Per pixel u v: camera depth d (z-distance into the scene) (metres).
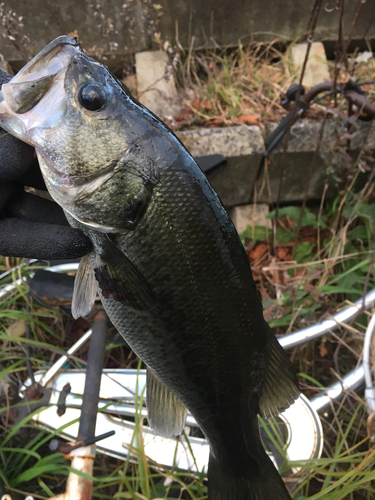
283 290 0.67
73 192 0.28
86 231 0.30
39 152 0.27
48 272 0.50
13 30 0.62
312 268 0.69
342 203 0.67
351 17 0.79
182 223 0.28
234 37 0.81
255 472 0.37
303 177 0.72
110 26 0.64
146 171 0.27
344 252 0.69
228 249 0.30
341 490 0.41
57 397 0.47
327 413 0.54
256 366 0.33
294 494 0.44
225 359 0.32
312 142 0.65
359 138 0.67
